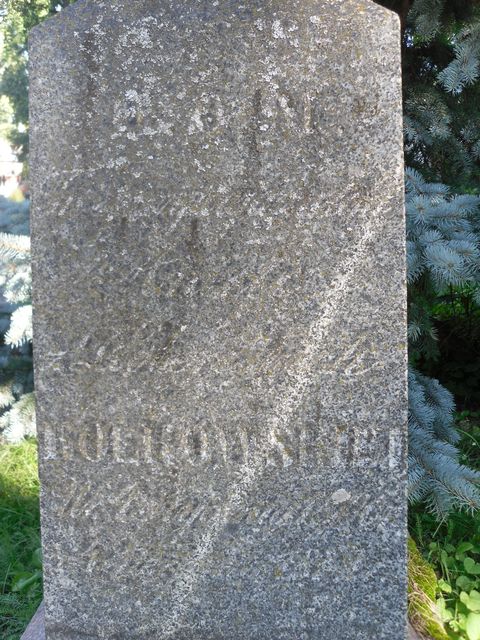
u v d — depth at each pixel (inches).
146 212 53.9
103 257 54.5
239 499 56.3
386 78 51.9
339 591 56.9
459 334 145.6
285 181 53.2
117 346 55.2
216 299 54.4
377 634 57.3
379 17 51.4
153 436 56.0
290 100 52.5
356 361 54.4
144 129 53.1
